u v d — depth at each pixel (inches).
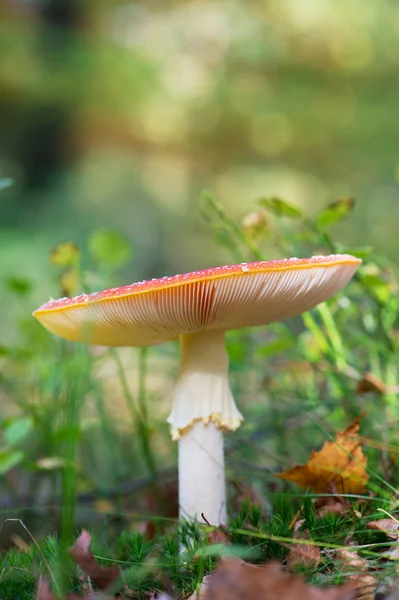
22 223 92.6
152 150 116.6
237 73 112.9
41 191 104.0
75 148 110.0
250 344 26.1
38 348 24.4
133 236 103.7
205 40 115.2
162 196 113.9
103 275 23.5
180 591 16.4
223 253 98.3
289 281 16.7
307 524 17.5
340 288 18.1
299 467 18.4
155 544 18.2
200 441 18.4
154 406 28.2
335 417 22.5
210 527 17.0
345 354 22.7
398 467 19.7
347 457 18.3
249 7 112.9
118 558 18.5
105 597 15.6
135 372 36.9
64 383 23.2
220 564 16.2
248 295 16.9
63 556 16.8
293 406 23.5
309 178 105.4
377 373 22.3
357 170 99.5
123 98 103.3
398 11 100.9
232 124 111.0
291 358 26.1
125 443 25.5
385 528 16.9
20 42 96.8
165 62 110.4
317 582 15.7
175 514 22.3
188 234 106.8
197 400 18.3
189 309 17.0
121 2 115.5
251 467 22.5
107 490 23.3
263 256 21.9
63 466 20.5
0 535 22.4
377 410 22.1
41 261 67.8
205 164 117.0
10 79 95.8
